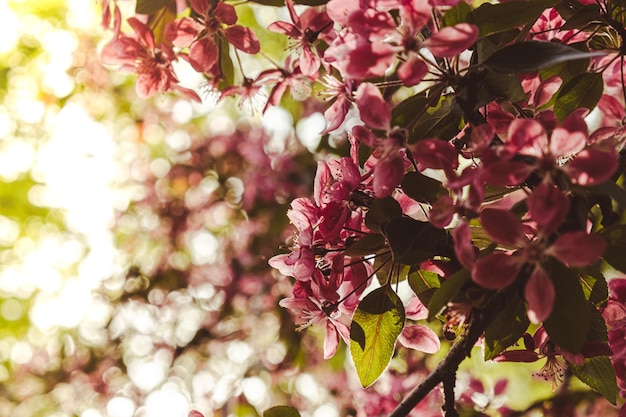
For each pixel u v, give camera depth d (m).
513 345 0.69
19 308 2.82
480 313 0.63
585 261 0.59
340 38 0.68
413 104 0.66
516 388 1.63
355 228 0.70
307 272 0.69
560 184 0.61
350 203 0.70
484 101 0.66
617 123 0.79
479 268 0.60
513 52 0.65
